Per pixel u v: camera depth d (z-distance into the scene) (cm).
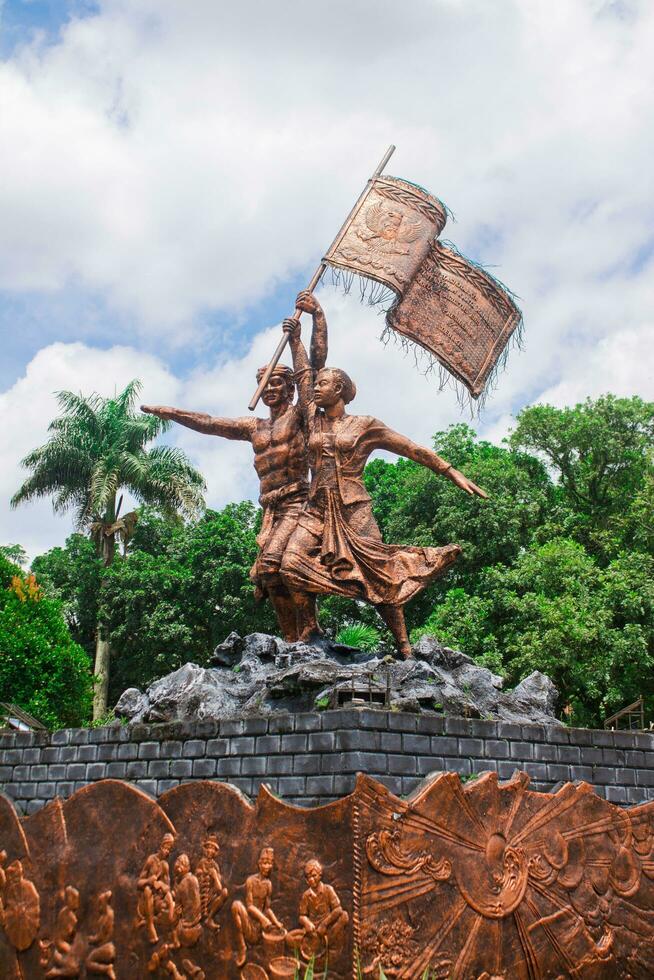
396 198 1467
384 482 4175
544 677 1380
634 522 3456
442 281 1456
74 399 3762
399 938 867
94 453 3744
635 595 2778
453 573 3378
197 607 3603
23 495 3719
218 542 3600
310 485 1359
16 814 1096
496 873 944
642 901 1054
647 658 2716
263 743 1045
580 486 3894
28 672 2330
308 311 1450
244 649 1366
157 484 3719
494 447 4069
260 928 889
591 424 3644
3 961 1048
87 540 4091
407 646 1328
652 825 1088
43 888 1041
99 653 3666
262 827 920
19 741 1252
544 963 956
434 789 923
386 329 1407
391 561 1338
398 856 884
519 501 3416
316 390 1373
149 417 3803
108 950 976
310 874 880
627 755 1185
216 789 961
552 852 994
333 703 1052
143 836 992
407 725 1020
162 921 950
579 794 1033
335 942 855
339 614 3531
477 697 1291
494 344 1472
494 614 2998
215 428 1473
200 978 912
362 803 877
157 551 4141
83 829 1037
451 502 3444
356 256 1431
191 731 1109
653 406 3716
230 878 923
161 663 3600
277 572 1362
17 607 2527
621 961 1017
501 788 978
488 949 918
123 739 1160
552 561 2939
